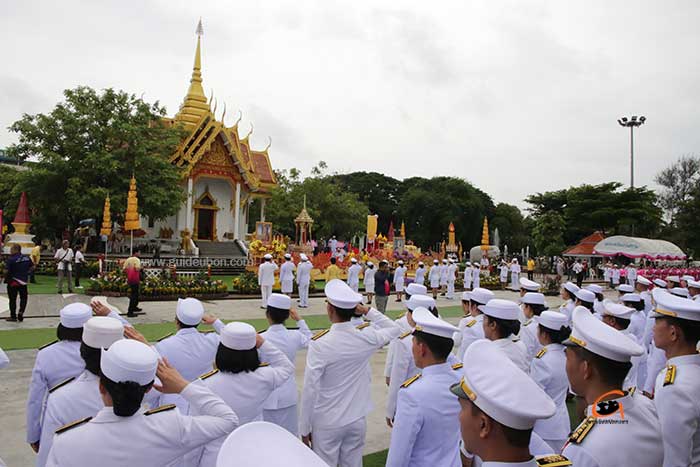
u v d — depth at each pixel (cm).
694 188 5719
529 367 537
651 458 264
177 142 3575
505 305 474
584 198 5869
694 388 340
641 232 5900
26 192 3039
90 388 357
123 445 271
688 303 388
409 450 336
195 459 369
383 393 893
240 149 4500
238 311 1866
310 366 455
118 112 3266
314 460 175
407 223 7325
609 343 279
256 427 184
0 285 1995
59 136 3062
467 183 7625
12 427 678
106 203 2942
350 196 5953
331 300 464
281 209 5234
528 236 8056
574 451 271
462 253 7069
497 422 215
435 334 362
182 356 482
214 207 4334
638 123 5512
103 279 2072
